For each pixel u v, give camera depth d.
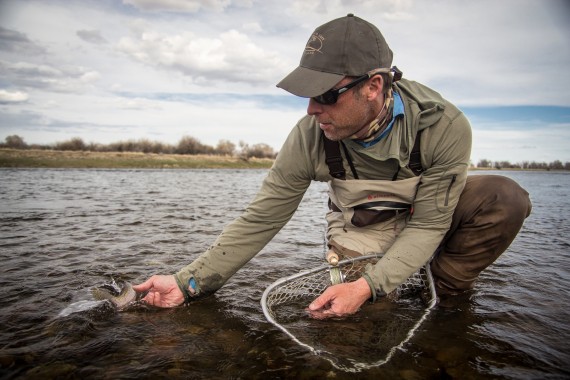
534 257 3.46
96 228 4.65
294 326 2.03
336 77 1.75
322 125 1.91
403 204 2.25
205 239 4.13
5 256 3.26
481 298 2.41
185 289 2.23
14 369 1.58
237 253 2.26
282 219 2.28
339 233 2.57
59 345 1.78
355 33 1.77
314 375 1.59
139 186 12.48
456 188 2.06
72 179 15.31
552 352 1.76
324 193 12.32
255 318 2.12
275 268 3.07
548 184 18.06
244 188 12.74
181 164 39.72
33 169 24.33
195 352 1.76
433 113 1.95
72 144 54.53
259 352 1.76
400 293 2.45
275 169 2.20
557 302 2.35
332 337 1.91
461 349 1.79
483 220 2.19
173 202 7.85
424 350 1.79
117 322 2.05
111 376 1.55
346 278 2.27
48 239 3.96
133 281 2.69
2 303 2.24
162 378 1.55
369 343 1.85
